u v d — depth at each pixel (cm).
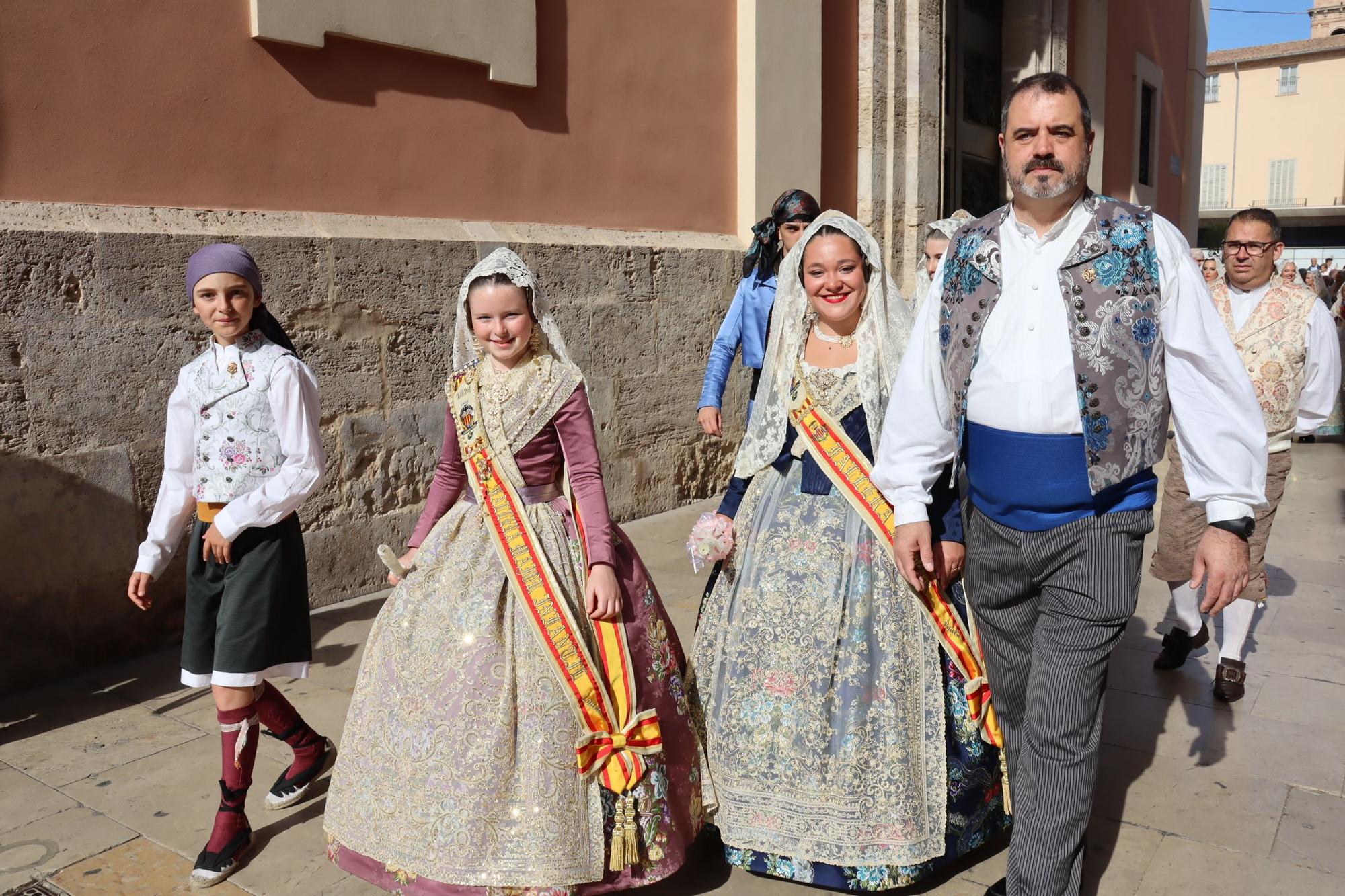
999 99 1084
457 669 233
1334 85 4122
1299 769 325
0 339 375
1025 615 240
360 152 495
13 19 382
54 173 396
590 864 229
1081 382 214
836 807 245
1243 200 4356
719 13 691
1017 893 231
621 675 242
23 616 389
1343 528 657
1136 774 322
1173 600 409
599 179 617
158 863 271
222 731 270
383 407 499
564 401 253
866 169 823
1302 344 370
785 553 263
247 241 439
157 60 422
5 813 298
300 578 284
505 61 547
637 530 623
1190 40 1511
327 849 261
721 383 466
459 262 525
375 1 485
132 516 417
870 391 265
